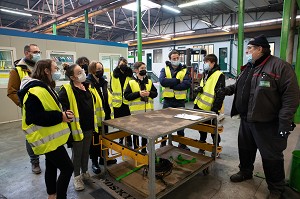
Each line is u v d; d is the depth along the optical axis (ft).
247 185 6.77
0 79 14.89
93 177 6.58
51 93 4.84
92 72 7.65
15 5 28.99
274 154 5.75
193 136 11.90
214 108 7.95
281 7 30.01
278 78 5.42
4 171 7.94
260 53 5.82
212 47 40.57
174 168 6.79
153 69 50.83
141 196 5.56
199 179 7.18
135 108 8.66
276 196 5.87
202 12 38.14
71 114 5.04
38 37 15.93
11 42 14.85
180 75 9.30
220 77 8.21
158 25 48.88
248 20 36.24
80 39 18.21
